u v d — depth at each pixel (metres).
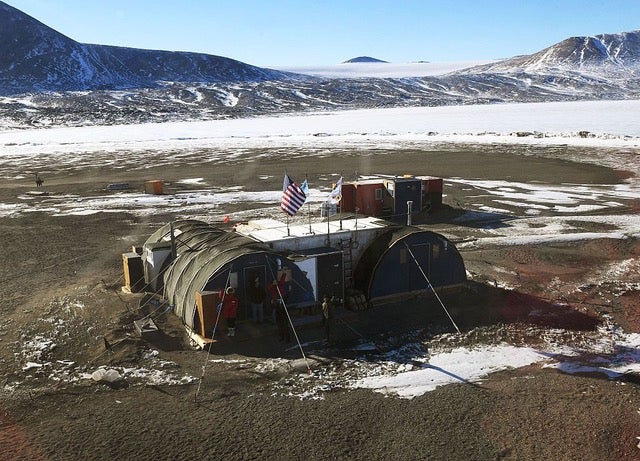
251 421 13.23
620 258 28.08
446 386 15.02
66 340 17.83
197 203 44.47
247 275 18.91
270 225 23.59
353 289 21.67
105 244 31.30
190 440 12.45
